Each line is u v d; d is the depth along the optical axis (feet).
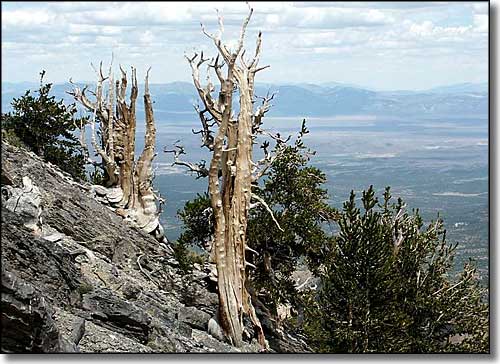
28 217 58.85
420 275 78.54
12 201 58.34
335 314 69.77
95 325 50.19
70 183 86.28
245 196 75.25
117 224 82.38
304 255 90.84
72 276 53.83
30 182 63.05
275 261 91.81
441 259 79.71
